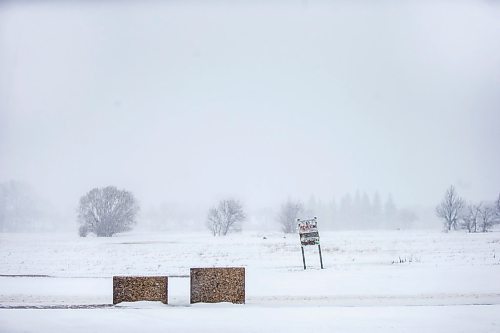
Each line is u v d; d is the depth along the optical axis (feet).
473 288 57.31
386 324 37.29
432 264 85.30
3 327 37.22
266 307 45.68
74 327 37.14
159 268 92.38
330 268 81.56
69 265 102.01
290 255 120.16
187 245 177.06
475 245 148.46
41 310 44.27
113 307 47.09
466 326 36.65
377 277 66.49
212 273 49.34
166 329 36.27
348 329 35.76
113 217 290.15
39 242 217.56
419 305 46.62
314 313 41.73
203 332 35.32
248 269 84.74
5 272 87.61
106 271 87.71
